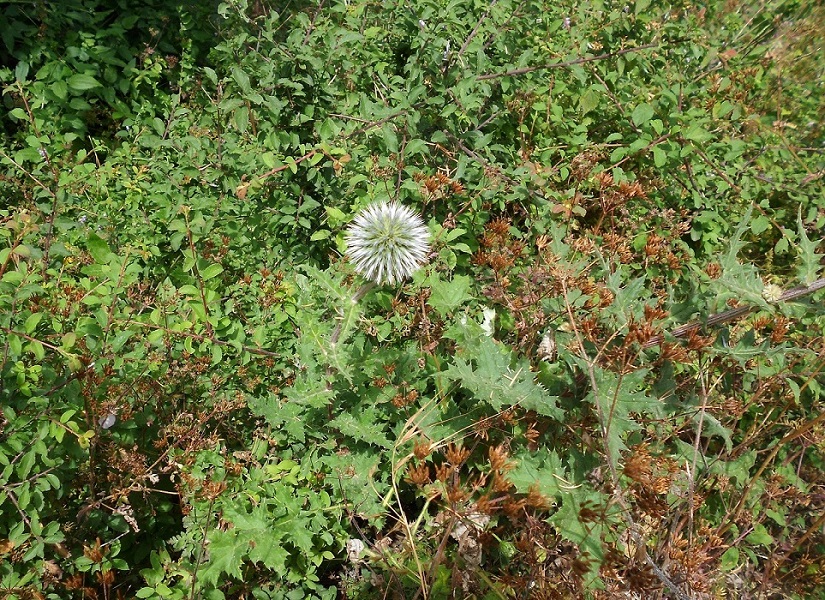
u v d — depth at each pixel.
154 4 0.80
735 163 0.71
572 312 0.46
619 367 0.40
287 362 0.50
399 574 0.43
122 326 0.47
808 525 0.51
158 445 0.44
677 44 0.80
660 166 0.63
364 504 0.44
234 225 0.57
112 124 0.73
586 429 0.44
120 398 0.43
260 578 0.43
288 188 0.59
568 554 0.43
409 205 0.59
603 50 0.74
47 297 0.46
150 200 0.59
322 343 0.42
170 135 0.67
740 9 0.99
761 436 0.51
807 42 0.95
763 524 0.50
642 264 0.59
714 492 0.48
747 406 0.49
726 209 0.68
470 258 0.58
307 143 0.61
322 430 0.47
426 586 0.40
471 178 0.60
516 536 0.45
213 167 0.61
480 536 0.39
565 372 0.46
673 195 0.67
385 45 0.69
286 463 0.45
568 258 0.54
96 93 0.73
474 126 0.63
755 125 0.78
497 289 0.51
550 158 0.67
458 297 0.48
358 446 0.46
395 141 0.55
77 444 0.41
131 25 0.77
